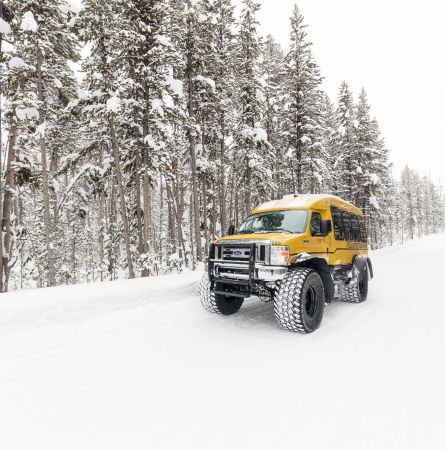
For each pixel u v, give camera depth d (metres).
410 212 77.56
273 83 26.02
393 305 7.43
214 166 21.86
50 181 16.30
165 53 14.31
